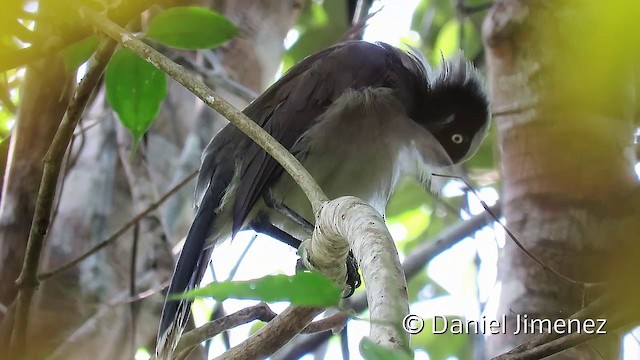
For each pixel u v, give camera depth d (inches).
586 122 273.9
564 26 267.6
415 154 312.3
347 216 155.9
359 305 306.0
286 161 186.4
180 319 259.1
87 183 342.6
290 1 419.2
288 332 224.5
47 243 324.2
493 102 301.0
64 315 312.3
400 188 434.0
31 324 303.9
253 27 399.5
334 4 496.1
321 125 295.4
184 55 385.7
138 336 310.7
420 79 332.2
